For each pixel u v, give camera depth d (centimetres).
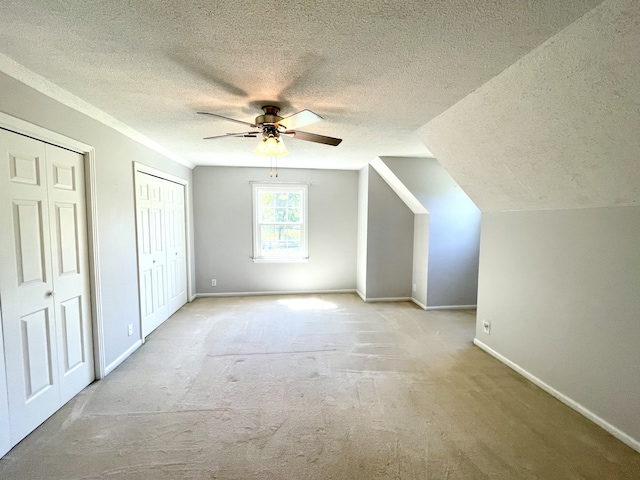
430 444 188
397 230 501
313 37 150
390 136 321
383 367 284
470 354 313
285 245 547
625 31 124
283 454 179
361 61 172
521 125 201
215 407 223
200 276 527
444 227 452
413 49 160
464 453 181
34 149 197
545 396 240
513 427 204
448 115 247
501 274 299
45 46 158
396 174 436
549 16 133
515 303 281
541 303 253
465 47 158
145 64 177
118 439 190
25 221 191
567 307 229
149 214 361
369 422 208
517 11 130
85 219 247
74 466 169
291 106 238
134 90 211
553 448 185
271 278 543
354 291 556
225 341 341
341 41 153
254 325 391
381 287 505
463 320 414
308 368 281
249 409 221
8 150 179
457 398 236
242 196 527
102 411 217
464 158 276
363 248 514
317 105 236
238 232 530
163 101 230
